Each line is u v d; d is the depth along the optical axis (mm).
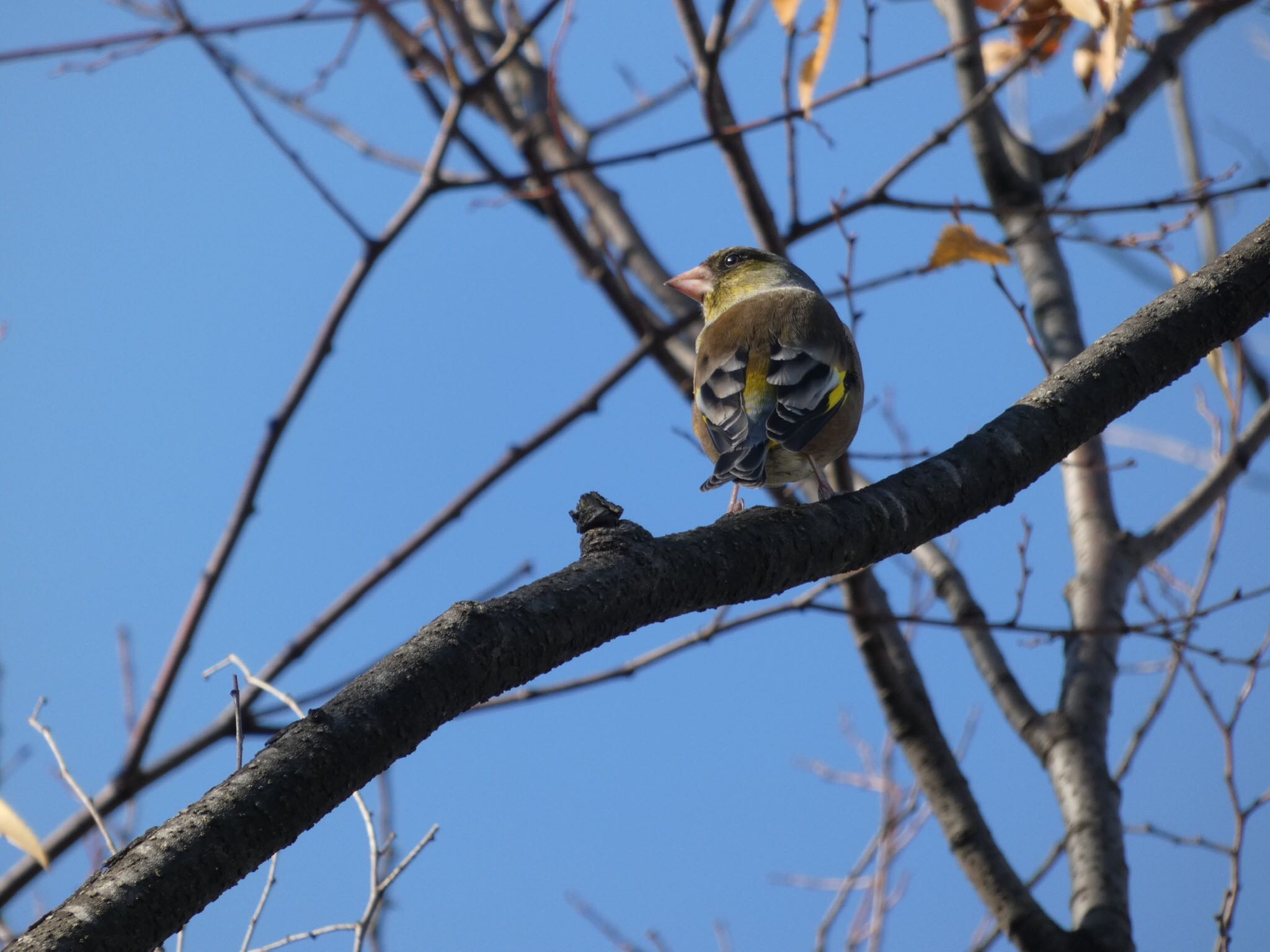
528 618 5172
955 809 9633
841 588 10391
